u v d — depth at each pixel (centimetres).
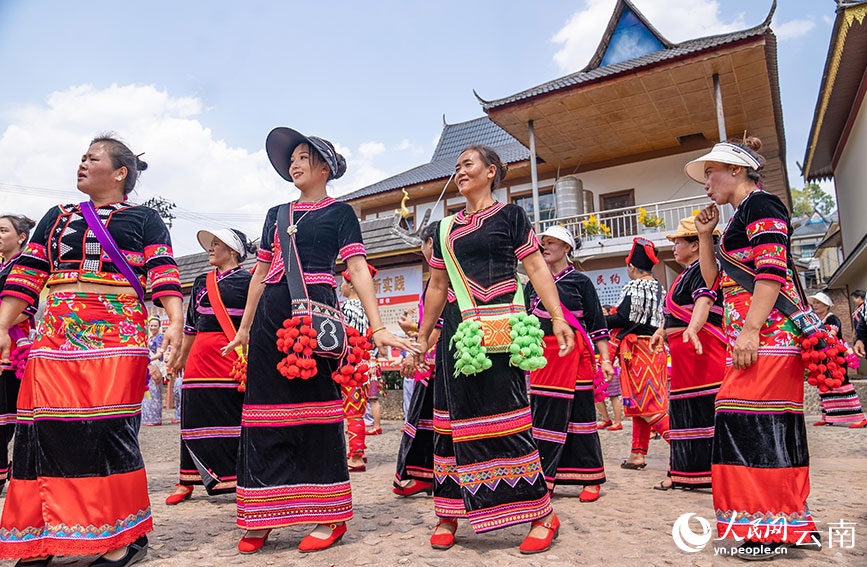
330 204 312
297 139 316
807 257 4200
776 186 2178
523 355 270
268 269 325
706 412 407
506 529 315
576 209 1769
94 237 269
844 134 1777
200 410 405
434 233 305
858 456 567
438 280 308
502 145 2339
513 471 273
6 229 471
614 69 1451
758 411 263
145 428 1012
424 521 339
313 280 295
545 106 1520
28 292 274
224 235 431
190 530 324
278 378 287
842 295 2194
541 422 399
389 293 1199
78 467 247
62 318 257
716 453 272
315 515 280
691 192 1769
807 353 260
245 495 276
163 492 448
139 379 270
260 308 299
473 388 277
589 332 439
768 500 257
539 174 1995
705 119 1612
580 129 1661
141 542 268
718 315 409
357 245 304
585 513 351
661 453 623
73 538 243
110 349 262
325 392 292
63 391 251
